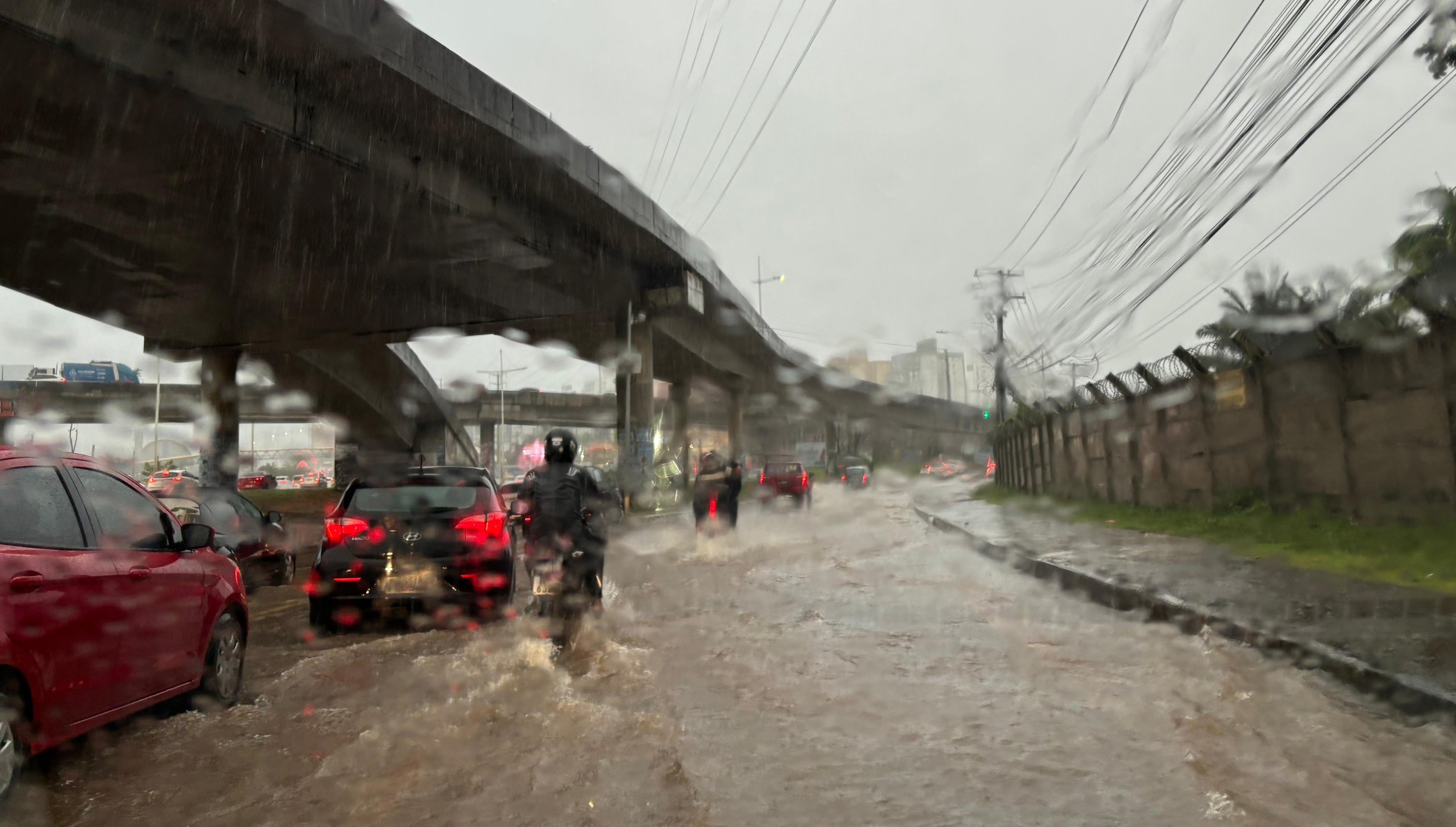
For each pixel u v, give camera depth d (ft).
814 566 42.63
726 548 51.65
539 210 86.17
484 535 27.61
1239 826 11.73
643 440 115.65
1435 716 16.12
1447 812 12.14
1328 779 13.38
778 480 100.48
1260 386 48.19
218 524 35.94
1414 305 35.76
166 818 12.39
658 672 20.29
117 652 14.87
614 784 13.34
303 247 80.74
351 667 21.44
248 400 181.88
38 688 13.02
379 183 64.90
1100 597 31.60
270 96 55.31
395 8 55.88
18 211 68.59
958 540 57.52
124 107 51.49
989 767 14.05
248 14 48.93
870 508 101.76
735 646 23.16
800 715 16.85
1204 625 25.04
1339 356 41.22
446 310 109.91
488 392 236.43
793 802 12.69
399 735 15.75
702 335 151.74
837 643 23.57
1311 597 26.89
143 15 47.62
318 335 123.13
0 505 13.44
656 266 115.14
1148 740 15.28
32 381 172.24
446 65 60.75
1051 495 92.99
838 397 235.81
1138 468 66.18
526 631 25.64
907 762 14.29
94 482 16.07
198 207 68.80
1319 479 43.27
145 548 16.66
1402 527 37.01
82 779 13.88
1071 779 13.52
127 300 99.91
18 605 12.78
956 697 18.12
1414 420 36.45
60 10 44.62
